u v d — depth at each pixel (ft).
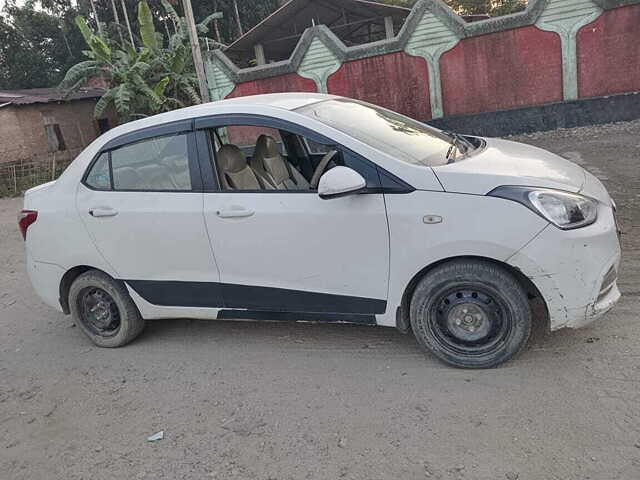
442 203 10.30
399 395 10.57
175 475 9.26
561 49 44.09
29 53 129.18
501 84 46.50
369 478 8.55
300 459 9.20
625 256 15.51
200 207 12.28
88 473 9.68
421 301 10.93
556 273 9.91
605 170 26.63
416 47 47.67
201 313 13.21
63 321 17.15
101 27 75.15
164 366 13.19
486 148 12.73
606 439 8.64
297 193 11.54
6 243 30.01
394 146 11.59
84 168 13.88
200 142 12.45
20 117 70.13
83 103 79.77
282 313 12.32
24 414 12.00
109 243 13.46
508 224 9.91
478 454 8.71
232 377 12.19
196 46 50.85
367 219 10.77
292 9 67.77
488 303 10.61
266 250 11.82
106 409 11.69
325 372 11.80
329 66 50.34
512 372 10.74
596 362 10.66
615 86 43.62
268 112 11.96
